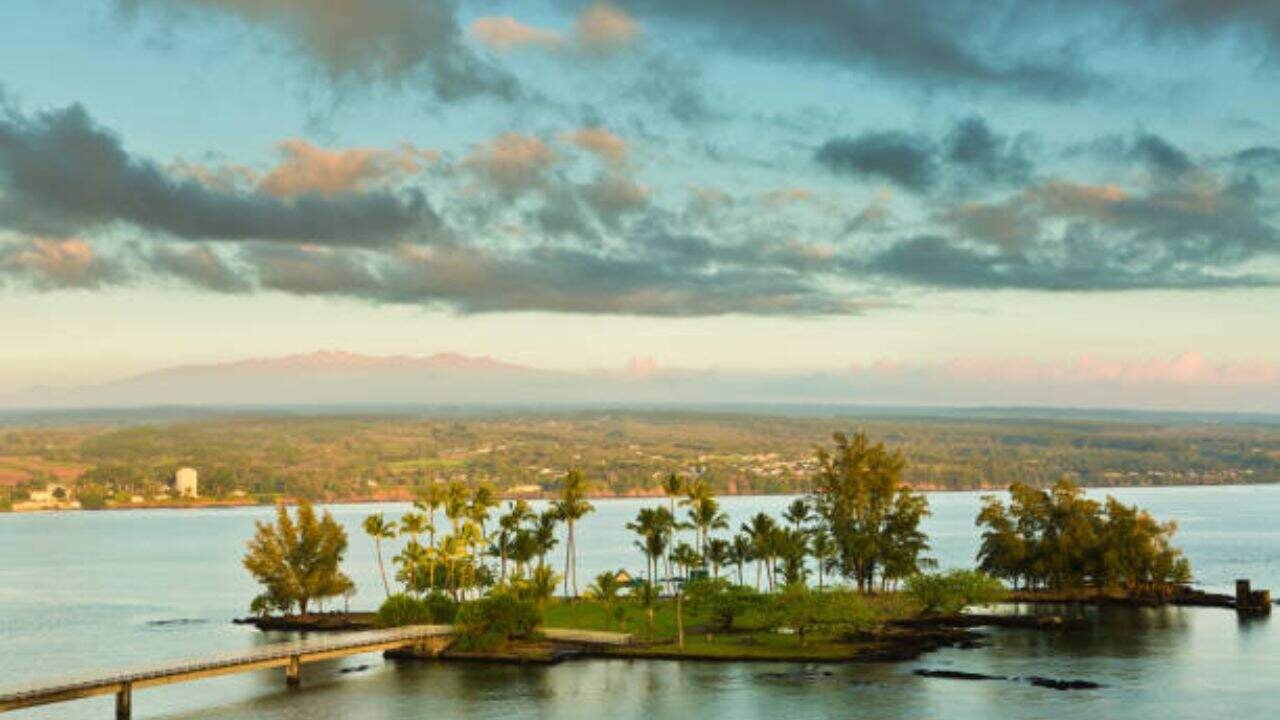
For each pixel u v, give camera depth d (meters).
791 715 119.25
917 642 164.88
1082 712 118.38
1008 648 160.75
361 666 153.75
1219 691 128.25
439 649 159.62
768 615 167.75
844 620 163.12
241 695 134.75
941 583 193.00
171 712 125.44
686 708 123.62
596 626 180.62
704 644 163.62
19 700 109.25
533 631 166.12
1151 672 140.50
